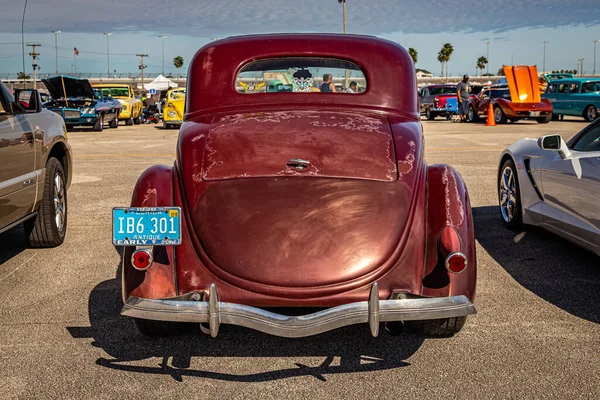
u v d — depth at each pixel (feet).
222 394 10.21
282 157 11.45
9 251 19.16
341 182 11.01
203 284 10.38
